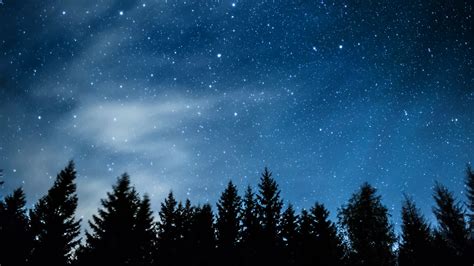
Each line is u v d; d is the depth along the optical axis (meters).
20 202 23.06
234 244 20.55
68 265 18.94
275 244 19.89
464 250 20.92
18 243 19.08
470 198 25.72
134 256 19.73
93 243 18.94
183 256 20.70
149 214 22.36
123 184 21.30
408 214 23.75
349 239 20.97
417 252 21.19
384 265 19.34
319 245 18.86
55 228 19.41
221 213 21.70
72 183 21.17
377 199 21.56
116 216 19.95
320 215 20.03
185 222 23.77
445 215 23.11
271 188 22.25
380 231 20.34
